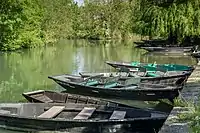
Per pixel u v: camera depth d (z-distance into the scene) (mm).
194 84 11625
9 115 8836
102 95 12875
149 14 29672
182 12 27922
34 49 35781
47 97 11484
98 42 46969
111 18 52094
